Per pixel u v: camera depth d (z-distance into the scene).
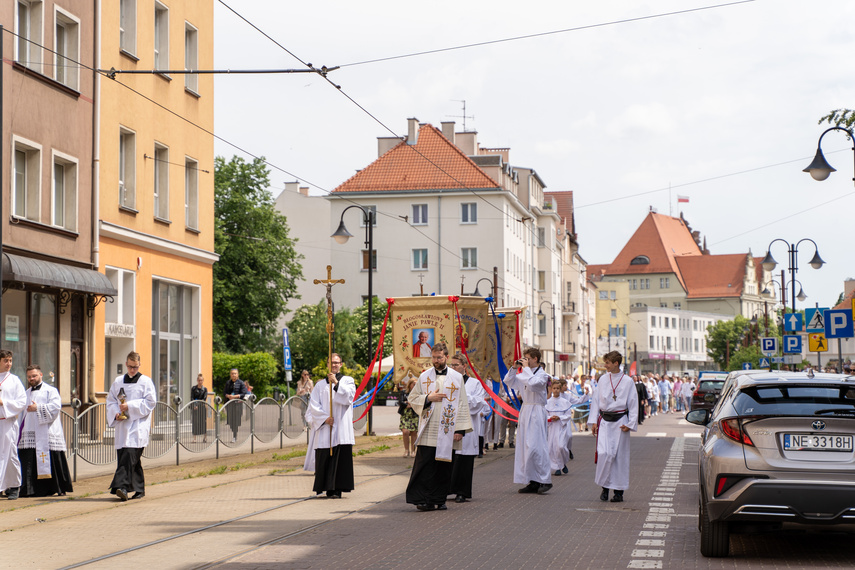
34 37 23.61
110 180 26.83
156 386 29.88
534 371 15.60
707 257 175.50
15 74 22.53
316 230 83.56
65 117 24.59
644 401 44.75
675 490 15.97
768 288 183.00
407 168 77.31
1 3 22.06
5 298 22.28
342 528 11.64
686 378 59.66
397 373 21.19
